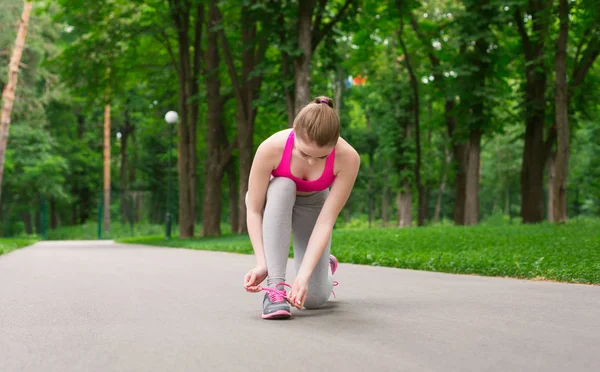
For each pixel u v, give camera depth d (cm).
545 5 1770
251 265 909
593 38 1947
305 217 412
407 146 3041
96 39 2295
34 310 434
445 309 425
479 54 2056
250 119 2202
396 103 3050
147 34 2231
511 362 262
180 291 555
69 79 2383
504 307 433
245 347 298
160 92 2748
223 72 2488
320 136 340
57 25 3309
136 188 5159
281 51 1628
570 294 511
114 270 816
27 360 273
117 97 2745
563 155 1702
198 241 2003
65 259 1091
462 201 2581
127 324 371
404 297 498
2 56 2939
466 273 742
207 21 2361
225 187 3522
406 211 3139
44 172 3688
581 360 266
